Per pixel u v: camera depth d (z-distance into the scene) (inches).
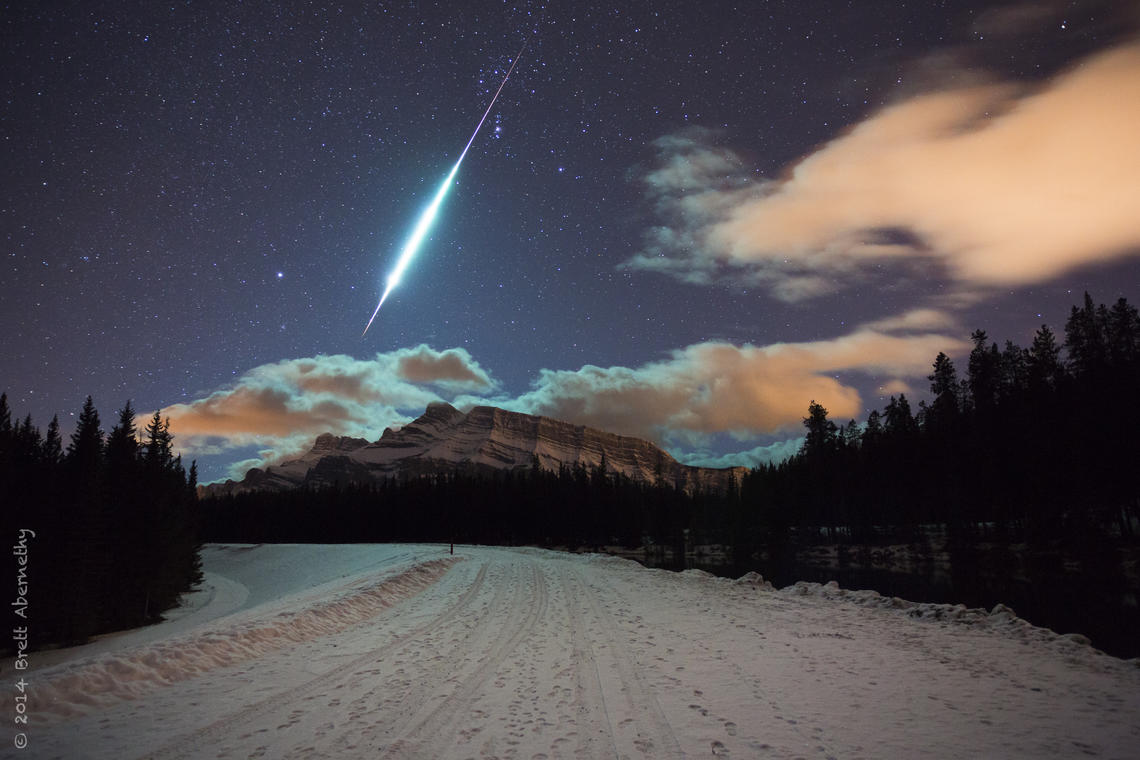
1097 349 2207.2
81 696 298.7
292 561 2824.8
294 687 337.1
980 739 251.0
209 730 265.6
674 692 323.6
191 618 1716.3
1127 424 1883.6
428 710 294.5
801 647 442.6
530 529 4143.7
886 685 336.2
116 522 1644.9
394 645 456.8
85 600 1349.7
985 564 2025.1
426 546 2420.0
